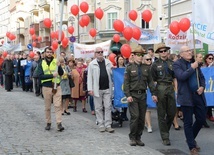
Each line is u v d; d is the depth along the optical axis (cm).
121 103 1105
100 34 4641
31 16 6794
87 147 842
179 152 812
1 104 1630
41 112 1392
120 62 1201
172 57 1179
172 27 1373
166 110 891
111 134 998
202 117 803
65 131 1036
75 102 1471
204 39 1046
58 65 1054
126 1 4575
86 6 1950
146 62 888
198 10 1042
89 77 1036
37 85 1988
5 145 856
